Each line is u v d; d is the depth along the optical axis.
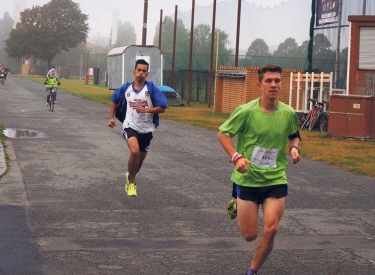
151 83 8.80
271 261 6.12
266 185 5.30
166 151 14.22
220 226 7.46
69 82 75.06
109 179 10.39
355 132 18.31
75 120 21.58
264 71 5.27
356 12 21.39
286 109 5.34
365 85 19.19
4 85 52.25
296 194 9.68
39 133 17.11
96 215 7.82
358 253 6.48
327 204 8.99
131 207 8.35
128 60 34.66
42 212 7.87
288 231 7.34
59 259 5.93
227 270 5.77
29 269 5.57
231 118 5.30
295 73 23.88
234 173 5.41
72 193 9.14
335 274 5.76
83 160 12.37
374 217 8.23
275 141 5.30
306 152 14.85
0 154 12.51
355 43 19.20
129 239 6.77
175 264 5.91
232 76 27.20
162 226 7.39
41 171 10.95
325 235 7.21
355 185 10.65
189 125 21.39
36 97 35.62
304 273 5.77
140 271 5.67
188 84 34.50
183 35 38.84
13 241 6.49
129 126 8.76
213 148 15.09
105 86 63.84
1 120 20.69
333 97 18.69
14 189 9.30
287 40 29.38
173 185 10.03
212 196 9.24
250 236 5.35
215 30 34.56
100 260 5.96
